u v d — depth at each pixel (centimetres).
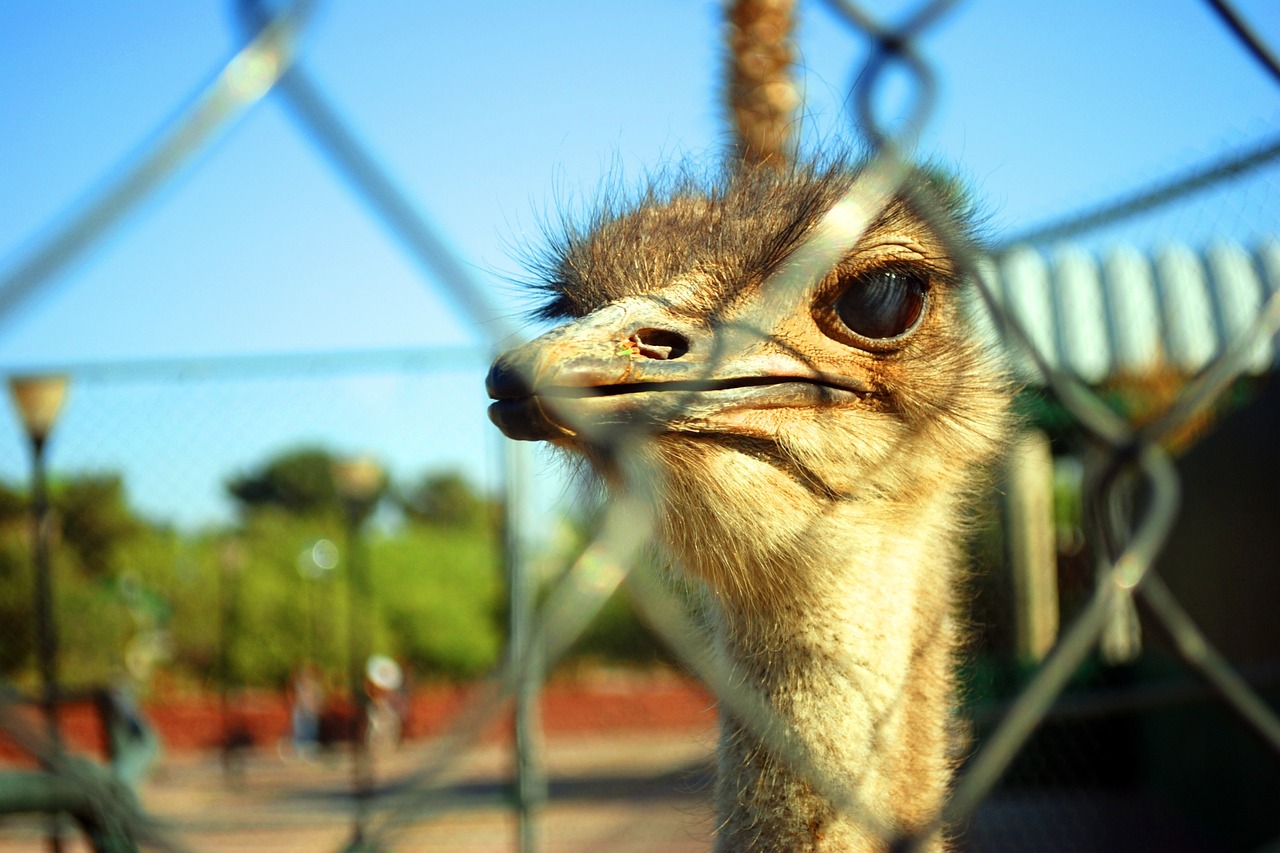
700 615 74
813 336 64
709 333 60
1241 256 176
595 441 55
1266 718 52
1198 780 165
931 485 67
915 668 67
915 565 67
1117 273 182
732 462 62
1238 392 183
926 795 66
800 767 61
